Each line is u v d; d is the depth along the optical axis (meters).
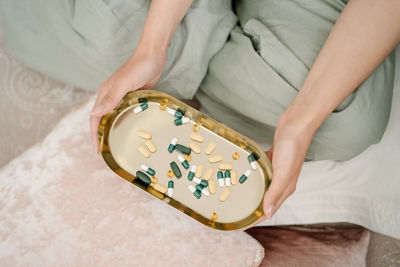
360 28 0.74
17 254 0.75
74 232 0.76
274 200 0.73
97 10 0.78
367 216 0.88
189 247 0.76
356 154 0.81
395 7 0.72
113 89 0.76
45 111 1.00
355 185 0.86
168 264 0.75
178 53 0.82
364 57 0.73
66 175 0.79
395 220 0.86
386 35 0.73
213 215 0.75
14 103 1.00
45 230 0.76
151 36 0.78
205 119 0.77
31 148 0.83
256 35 0.81
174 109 0.78
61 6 0.82
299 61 0.78
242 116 0.85
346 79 0.74
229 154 0.77
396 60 0.84
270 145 0.87
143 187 0.75
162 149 0.77
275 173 0.75
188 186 0.76
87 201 0.78
